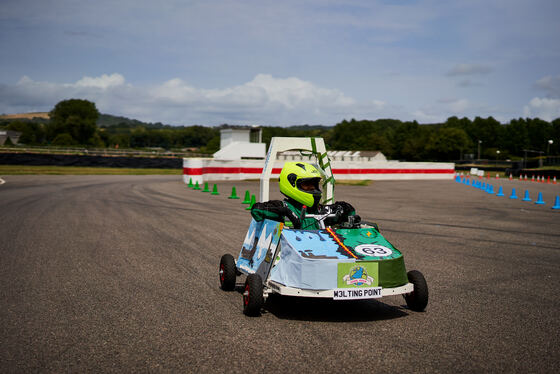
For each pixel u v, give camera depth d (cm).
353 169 3631
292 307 573
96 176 3688
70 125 12950
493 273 754
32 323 501
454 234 1146
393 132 18825
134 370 386
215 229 1166
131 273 730
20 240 998
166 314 536
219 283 680
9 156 4538
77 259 824
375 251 520
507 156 16088
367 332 479
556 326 504
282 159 3250
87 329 484
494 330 489
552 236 1138
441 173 4150
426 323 510
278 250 573
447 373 381
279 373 379
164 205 1694
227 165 3086
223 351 425
